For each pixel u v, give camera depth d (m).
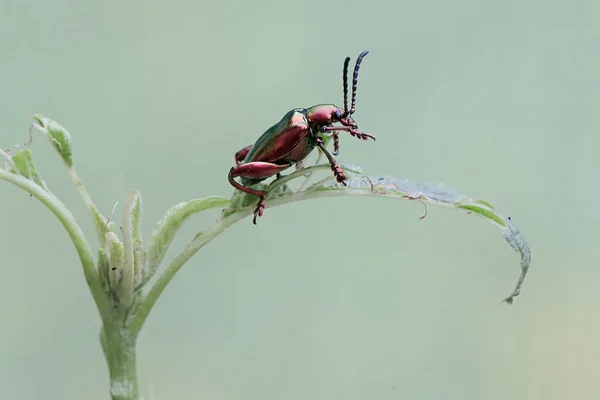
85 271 0.29
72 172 0.29
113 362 0.29
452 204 0.29
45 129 0.29
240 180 0.30
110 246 0.29
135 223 0.29
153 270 0.29
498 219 0.29
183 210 0.29
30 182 0.29
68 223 0.29
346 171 0.30
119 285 0.29
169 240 0.29
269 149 0.30
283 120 0.30
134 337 0.29
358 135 0.30
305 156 0.30
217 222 0.29
